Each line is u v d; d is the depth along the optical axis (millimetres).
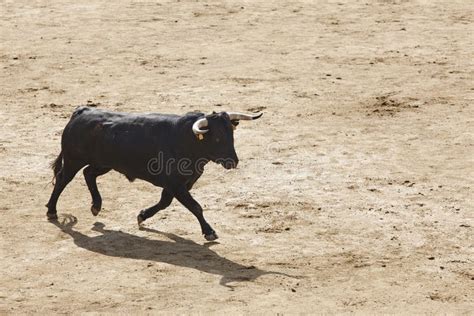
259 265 19812
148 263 19891
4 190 24281
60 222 22266
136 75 34719
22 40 39344
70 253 20500
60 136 28469
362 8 44188
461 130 28719
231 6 44406
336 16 42875
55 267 19797
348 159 26344
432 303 18109
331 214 22562
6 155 26812
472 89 32938
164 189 21578
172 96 32250
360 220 22219
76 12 43500
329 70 35219
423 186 24359
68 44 38750
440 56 36969
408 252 20516
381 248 20719
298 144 27562
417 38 39531
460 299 18297
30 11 43750
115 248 20750
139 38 39531
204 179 24844
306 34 40094
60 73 35062
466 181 24703
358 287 18797
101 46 38469
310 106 31219
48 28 41125
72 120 22047
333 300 18156
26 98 32344
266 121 29672
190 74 34781
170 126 20953
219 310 17656
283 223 22016
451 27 41156
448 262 20031
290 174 25203
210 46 38344
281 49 37969
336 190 24094
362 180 24781
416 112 30516
